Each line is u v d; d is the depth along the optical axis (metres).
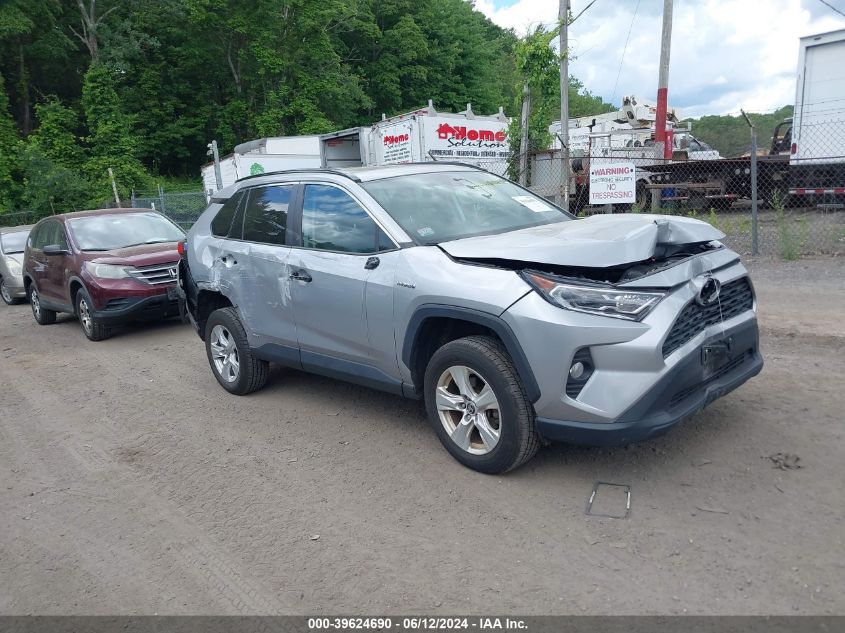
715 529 3.39
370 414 5.48
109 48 36.06
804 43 15.41
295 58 39.34
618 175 11.23
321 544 3.62
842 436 4.27
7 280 13.89
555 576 3.15
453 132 18.86
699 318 3.80
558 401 3.64
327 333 4.98
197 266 6.33
